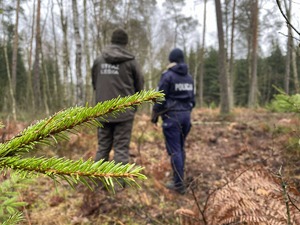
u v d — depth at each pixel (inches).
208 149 203.3
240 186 71.6
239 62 1327.5
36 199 111.1
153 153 191.2
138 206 107.3
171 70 135.2
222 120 349.1
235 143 208.4
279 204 61.5
